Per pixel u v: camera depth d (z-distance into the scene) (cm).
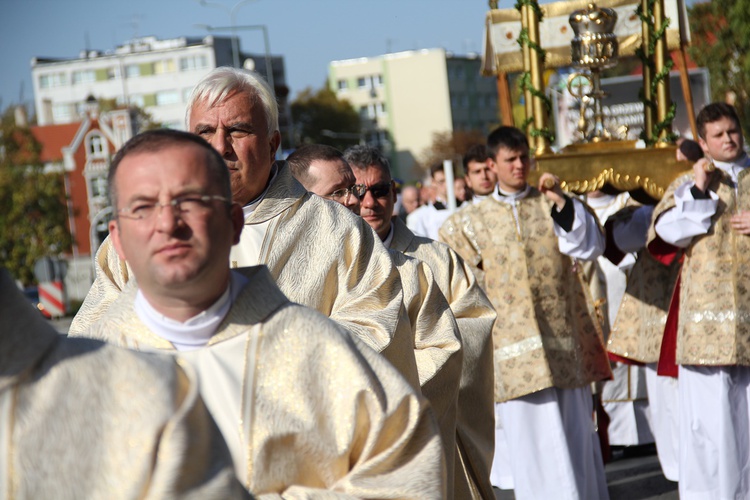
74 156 7869
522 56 821
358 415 263
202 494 194
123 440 197
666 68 817
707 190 690
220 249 257
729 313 680
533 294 766
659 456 845
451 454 446
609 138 805
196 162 253
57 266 2886
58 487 196
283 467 261
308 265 406
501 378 765
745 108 2139
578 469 769
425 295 462
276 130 427
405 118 12975
